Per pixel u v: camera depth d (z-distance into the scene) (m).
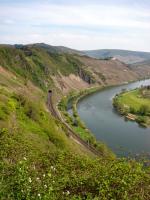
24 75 194.50
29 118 69.81
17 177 15.16
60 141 64.69
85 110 161.25
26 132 53.59
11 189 14.40
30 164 20.28
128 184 16.84
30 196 14.11
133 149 101.50
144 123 140.38
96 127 127.44
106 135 117.00
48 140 60.25
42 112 84.00
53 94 191.38
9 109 62.47
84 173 19.05
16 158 21.50
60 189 16.36
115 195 16.06
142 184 17.58
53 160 22.06
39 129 64.12
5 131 28.19
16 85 132.12
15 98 81.62
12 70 182.25
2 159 20.69
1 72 146.62
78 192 16.55
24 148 24.16
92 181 17.16
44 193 14.55
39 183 15.84
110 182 16.95
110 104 183.75
